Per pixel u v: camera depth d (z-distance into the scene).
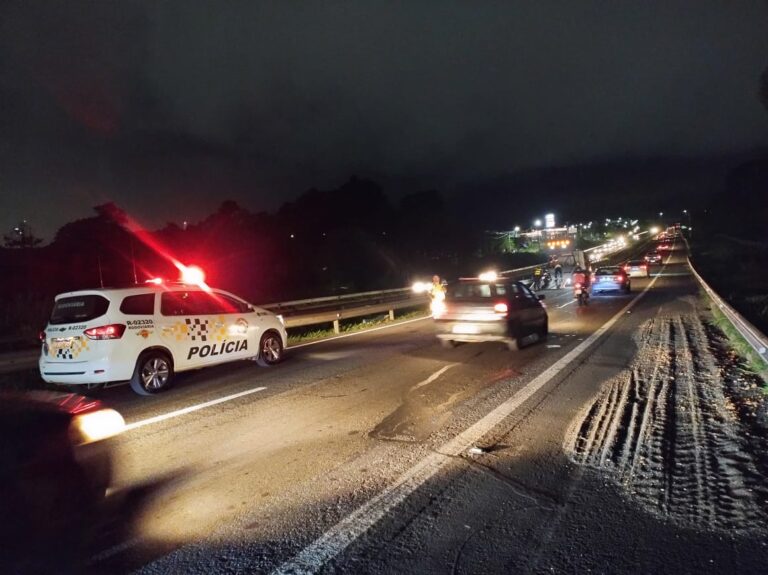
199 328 9.62
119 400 8.50
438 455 5.64
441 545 3.88
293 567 3.65
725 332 13.24
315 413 7.37
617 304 21.95
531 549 3.81
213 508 4.56
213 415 7.45
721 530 4.00
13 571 3.61
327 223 63.03
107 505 4.62
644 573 3.49
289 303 18.92
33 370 10.96
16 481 3.65
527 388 8.40
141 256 37.72
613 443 5.89
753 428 6.24
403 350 12.54
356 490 4.84
